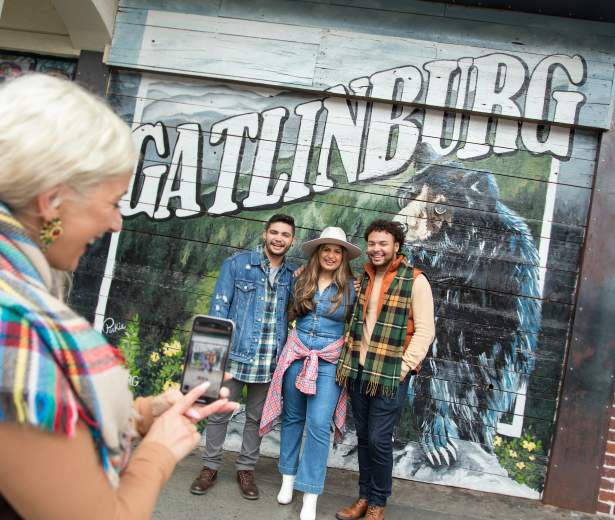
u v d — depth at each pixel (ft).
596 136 12.57
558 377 12.28
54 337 2.27
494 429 12.34
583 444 11.80
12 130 2.35
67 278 3.24
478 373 12.44
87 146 2.49
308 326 10.45
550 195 12.64
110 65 13.19
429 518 10.69
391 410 9.86
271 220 11.00
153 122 13.37
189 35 13.03
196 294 13.15
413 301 9.96
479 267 12.64
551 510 11.63
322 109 13.10
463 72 12.60
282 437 10.72
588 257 12.17
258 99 13.24
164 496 10.21
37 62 13.69
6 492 2.16
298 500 10.80
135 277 13.23
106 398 2.39
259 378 10.63
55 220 2.59
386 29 12.75
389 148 12.97
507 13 12.60
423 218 12.84
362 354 10.14
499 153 12.78
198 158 13.30
